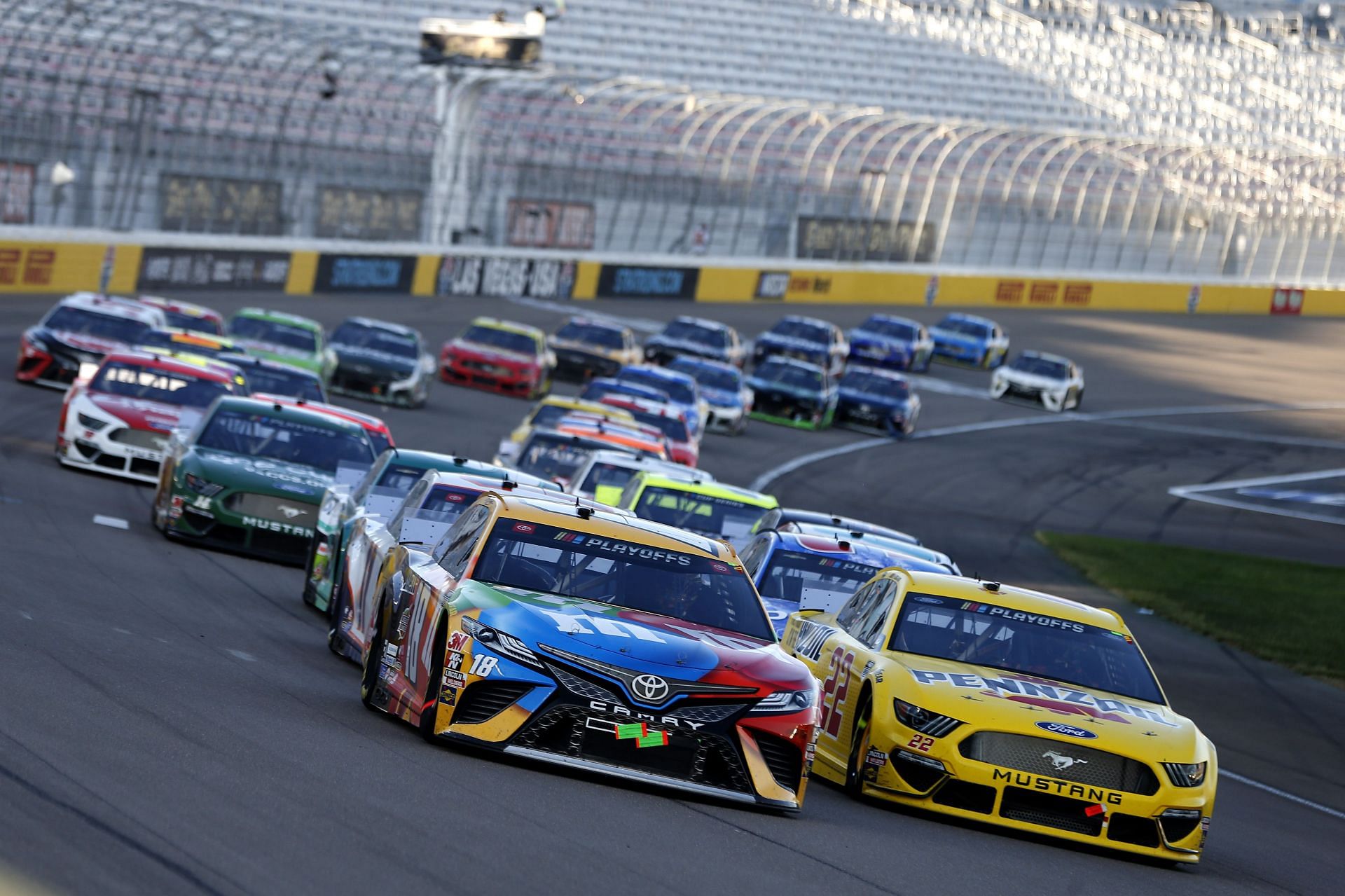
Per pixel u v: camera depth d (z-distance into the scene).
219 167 176.62
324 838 21.14
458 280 197.00
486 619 28.91
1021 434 161.50
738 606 31.83
